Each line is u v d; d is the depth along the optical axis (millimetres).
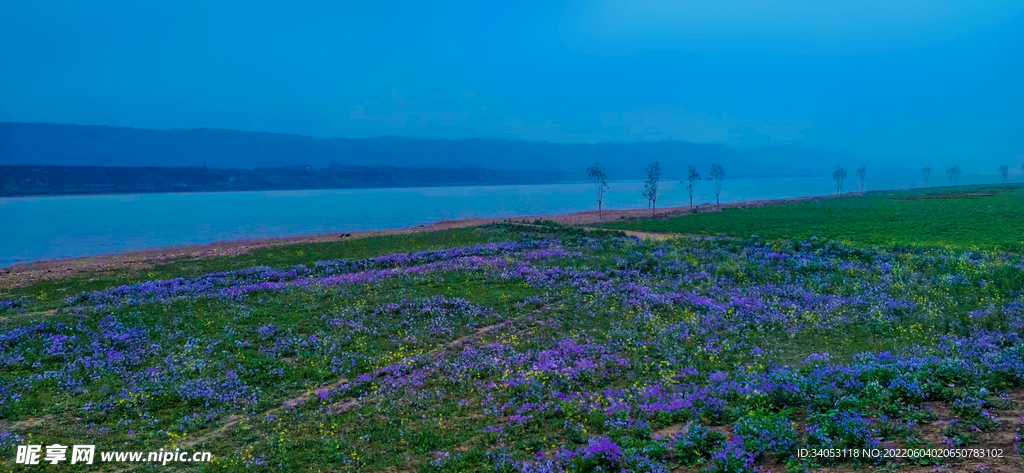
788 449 10164
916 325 20188
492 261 35375
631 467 10172
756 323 21391
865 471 9188
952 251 37500
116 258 51469
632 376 16469
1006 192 128250
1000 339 17453
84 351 19609
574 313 23781
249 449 12820
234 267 39844
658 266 32000
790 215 83688
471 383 16375
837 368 14453
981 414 10828
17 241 69062
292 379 17281
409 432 13320
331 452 12438
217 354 19375
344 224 90625
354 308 24922
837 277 28500
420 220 97812
